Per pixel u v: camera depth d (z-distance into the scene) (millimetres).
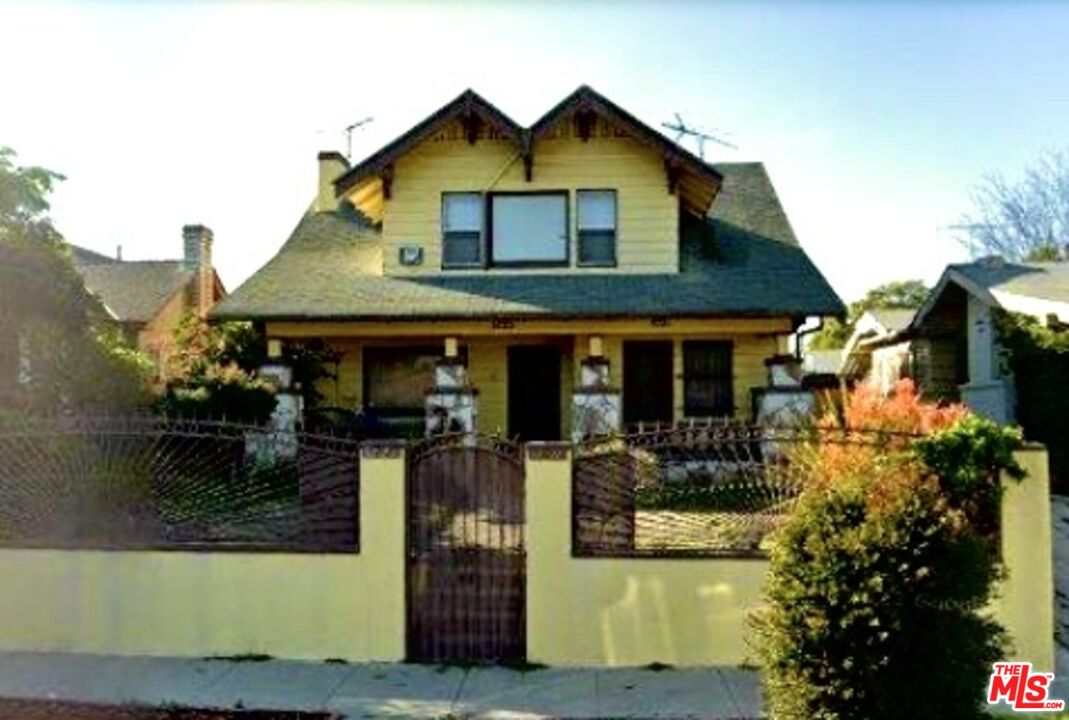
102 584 7727
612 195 16703
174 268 32250
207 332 17891
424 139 16453
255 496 7883
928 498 5430
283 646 7504
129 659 7473
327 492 7641
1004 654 5586
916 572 5102
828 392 15430
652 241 16547
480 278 16547
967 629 5207
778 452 8055
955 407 9938
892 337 22734
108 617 7688
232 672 7129
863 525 5254
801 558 5355
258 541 7781
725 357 16781
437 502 7547
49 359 12086
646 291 15742
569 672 7129
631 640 7273
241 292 16109
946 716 5094
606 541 7434
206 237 32719
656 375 16906
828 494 5504
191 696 6598
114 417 7957
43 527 7988
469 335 16141
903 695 5062
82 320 12516
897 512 5270
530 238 16781
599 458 7473
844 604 5148
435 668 7234
